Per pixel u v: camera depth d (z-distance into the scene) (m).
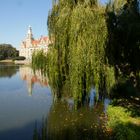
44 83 53.81
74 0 24.53
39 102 32.28
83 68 23.11
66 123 21.98
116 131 17.70
